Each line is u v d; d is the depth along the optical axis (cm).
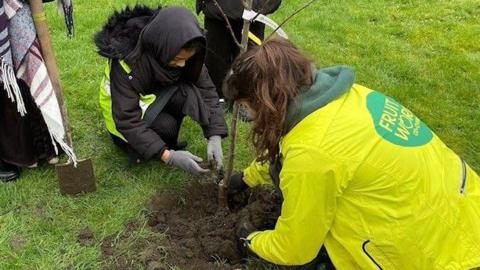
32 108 297
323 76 203
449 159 217
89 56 446
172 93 301
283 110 193
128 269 254
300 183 197
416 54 498
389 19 579
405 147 200
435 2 629
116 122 288
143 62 284
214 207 291
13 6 252
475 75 460
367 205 200
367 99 209
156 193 302
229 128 361
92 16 522
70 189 295
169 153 287
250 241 233
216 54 373
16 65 263
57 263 254
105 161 327
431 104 415
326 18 564
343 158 193
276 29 224
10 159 303
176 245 266
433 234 201
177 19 271
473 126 389
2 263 253
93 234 273
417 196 198
